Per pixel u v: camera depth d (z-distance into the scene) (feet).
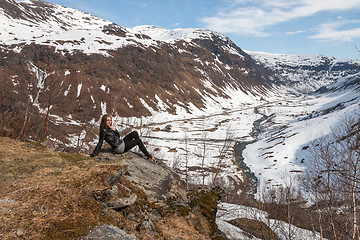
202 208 25.34
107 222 14.73
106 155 25.43
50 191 15.44
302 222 53.93
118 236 13.58
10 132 33.14
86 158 24.09
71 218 13.56
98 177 17.65
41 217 13.05
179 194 25.40
